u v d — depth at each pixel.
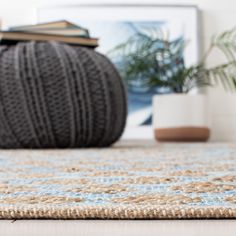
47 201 0.29
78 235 0.23
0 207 0.26
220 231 0.23
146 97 1.71
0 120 0.85
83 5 1.77
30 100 0.84
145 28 1.76
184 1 1.80
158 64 1.68
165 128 1.47
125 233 0.23
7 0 1.81
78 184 0.37
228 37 1.71
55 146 0.88
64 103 0.86
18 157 0.65
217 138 1.77
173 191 0.33
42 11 1.78
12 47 0.92
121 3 1.79
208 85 1.71
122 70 1.72
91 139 0.90
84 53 0.91
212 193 0.32
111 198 0.30
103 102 0.89
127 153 0.73
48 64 0.85
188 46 1.75
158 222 0.25
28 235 0.23
